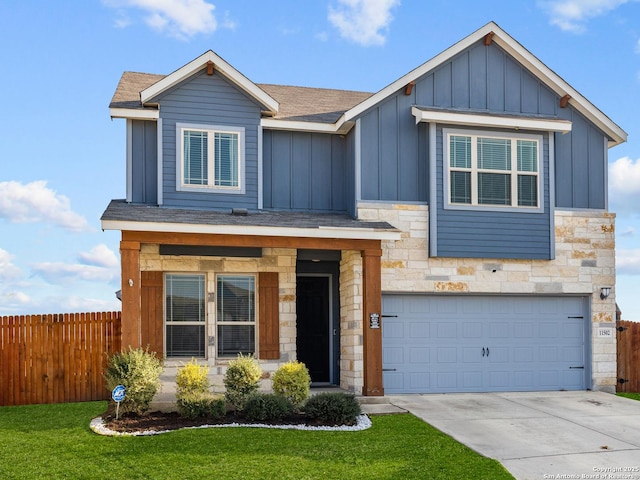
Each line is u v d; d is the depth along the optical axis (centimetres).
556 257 1557
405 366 1474
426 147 1516
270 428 1073
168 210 1390
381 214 1471
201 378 1171
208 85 1484
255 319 1438
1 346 1386
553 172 1559
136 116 1444
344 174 1583
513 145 1538
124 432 1041
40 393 1395
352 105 1752
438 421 1159
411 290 1468
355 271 1400
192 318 1409
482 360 1515
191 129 1466
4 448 944
